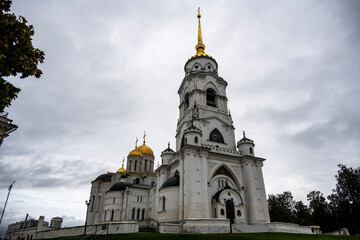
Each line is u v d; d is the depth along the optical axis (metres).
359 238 28.45
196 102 60.41
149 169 94.25
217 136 58.12
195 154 48.22
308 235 31.70
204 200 44.44
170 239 26.11
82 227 39.59
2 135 27.45
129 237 28.05
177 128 67.31
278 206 76.44
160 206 50.25
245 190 51.31
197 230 35.44
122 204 70.25
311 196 78.38
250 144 55.78
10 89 14.95
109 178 89.75
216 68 72.19
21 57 13.94
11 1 14.21
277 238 27.17
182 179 47.03
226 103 65.06
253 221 47.16
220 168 52.28
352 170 67.38
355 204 60.72
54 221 90.81
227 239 24.98
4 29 13.54
